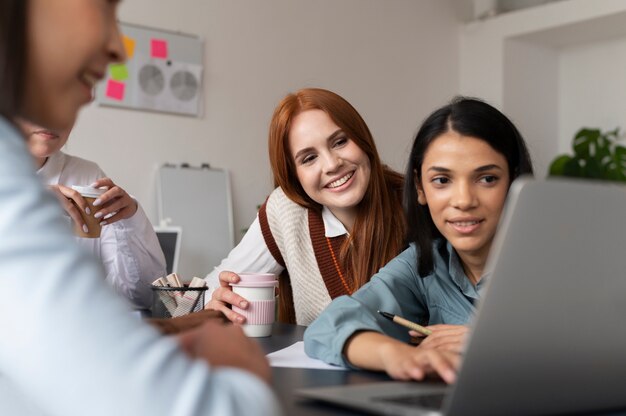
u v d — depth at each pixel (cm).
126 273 233
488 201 127
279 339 145
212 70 454
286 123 200
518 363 69
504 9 586
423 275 145
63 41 52
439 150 127
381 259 200
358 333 107
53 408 46
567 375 72
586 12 508
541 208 63
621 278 70
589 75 582
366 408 75
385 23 541
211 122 453
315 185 199
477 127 125
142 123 425
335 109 196
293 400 83
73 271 46
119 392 44
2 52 51
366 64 530
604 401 77
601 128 575
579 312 70
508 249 64
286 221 210
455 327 116
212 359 61
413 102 558
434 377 94
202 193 443
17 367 45
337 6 514
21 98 53
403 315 142
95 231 195
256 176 471
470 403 68
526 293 66
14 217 46
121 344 46
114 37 56
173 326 125
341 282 203
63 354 44
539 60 585
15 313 45
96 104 408
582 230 66
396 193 207
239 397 48
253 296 149
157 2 432
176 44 439
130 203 212
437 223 132
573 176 523
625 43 561
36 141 227
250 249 221
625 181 518
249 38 470
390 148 544
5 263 45
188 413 45
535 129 583
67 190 187
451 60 582
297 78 492
